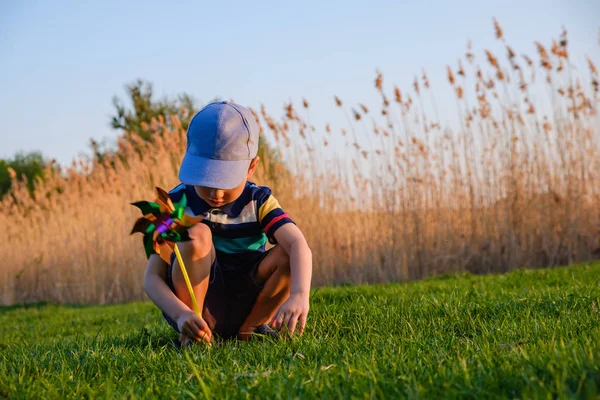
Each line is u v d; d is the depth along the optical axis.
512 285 5.64
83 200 11.15
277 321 2.97
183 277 3.14
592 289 4.14
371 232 9.12
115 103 19.53
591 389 1.61
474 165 9.10
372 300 4.36
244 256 3.36
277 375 2.26
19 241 11.78
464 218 9.12
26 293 11.34
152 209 2.93
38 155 28.44
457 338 2.89
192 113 19.84
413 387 1.91
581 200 8.96
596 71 8.88
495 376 1.94
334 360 2.55
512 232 8.90
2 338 5.44
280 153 9.40
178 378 2.45
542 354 2.14
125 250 9.97
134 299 9.84
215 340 3.41
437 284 6.18
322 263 9.04
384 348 2.64
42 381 2.48
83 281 10.27
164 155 10.16
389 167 9.12
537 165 9.04
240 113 3.13
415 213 9.02
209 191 3.08
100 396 2.25
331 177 9.30
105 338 4.03
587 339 2.43
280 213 3.29
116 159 10.68
